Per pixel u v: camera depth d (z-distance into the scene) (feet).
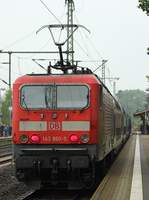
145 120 367.45
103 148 73.56
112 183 68.44
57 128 65.67
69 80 66.80
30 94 67.00
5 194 66.80
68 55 128.88
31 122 66.13
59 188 69.87
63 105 66.13
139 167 95.66
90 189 71.56
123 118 164.04
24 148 66.33
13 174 89.86
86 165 64.59
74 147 65.62
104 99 75.51
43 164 65.62
